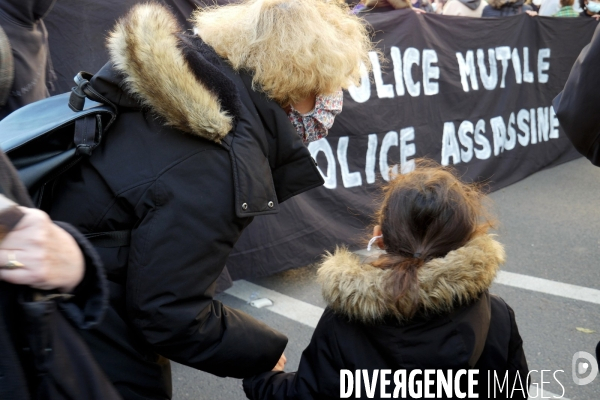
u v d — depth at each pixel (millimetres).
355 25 1571
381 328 1365
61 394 852
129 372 1448
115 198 1342
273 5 1426
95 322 907
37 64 2617
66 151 1342
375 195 4172
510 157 5594
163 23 1351
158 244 1312
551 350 2932
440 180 1449
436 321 1349
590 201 5164
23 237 792
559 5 7027
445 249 1376
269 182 1432
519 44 5512
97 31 3033
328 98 1546
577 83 1514
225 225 1358
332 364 1441
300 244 3695
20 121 1425
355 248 3979
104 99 1367
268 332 1606
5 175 835
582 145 1596
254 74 1434
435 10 7801
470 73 5055
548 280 3713
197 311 1370
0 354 778
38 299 819
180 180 1322
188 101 1274
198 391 2721
